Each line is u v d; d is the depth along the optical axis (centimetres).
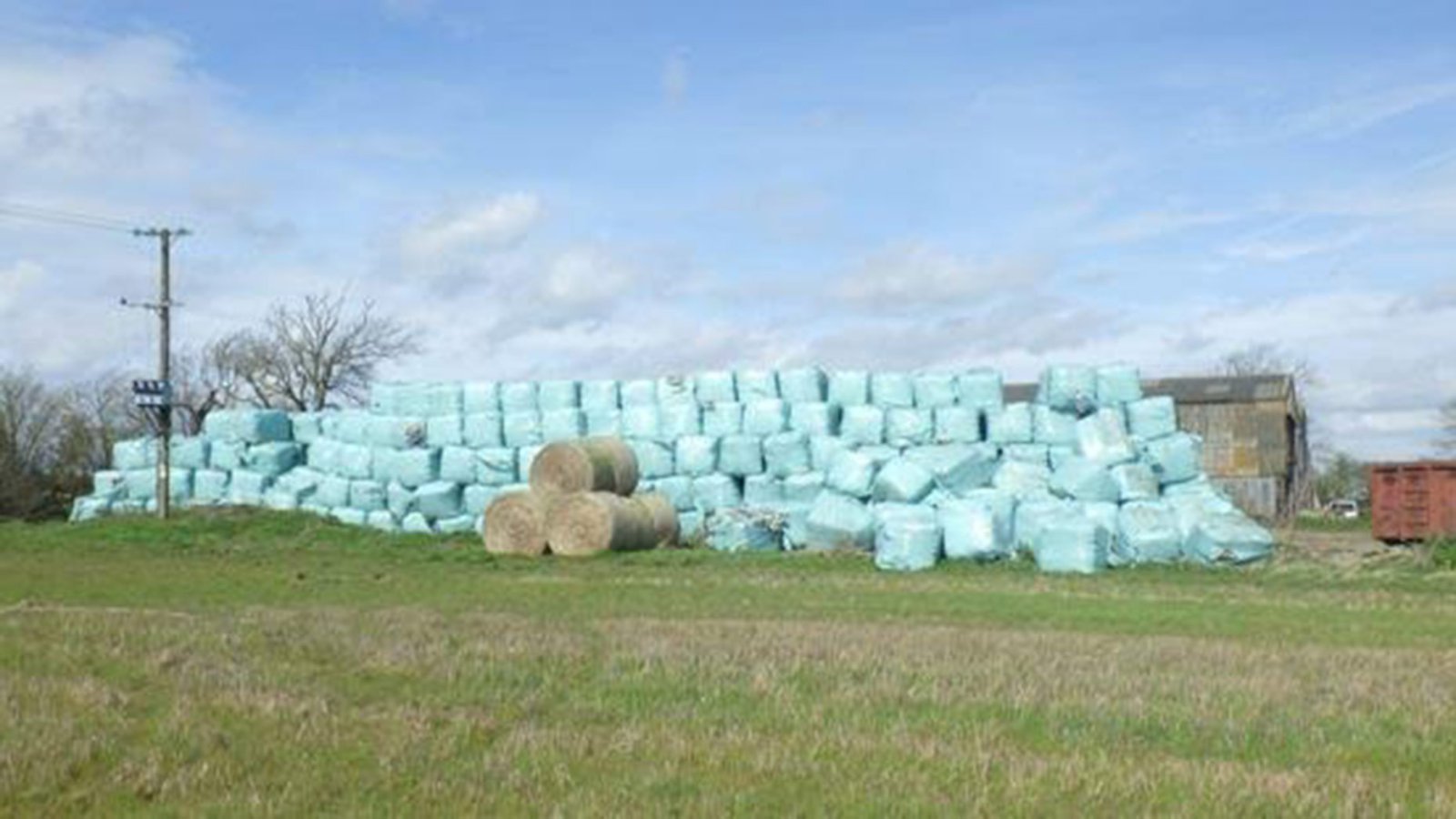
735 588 2800
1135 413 3781
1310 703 1412
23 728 1191
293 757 1130
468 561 3497
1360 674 1591
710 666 1600
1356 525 6381
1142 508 3488
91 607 2250
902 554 3388
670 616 2231
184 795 1020
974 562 3431
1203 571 3259
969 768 1106
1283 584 2980
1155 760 1144
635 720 1300
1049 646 1809
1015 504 3547
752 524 3831
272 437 4738
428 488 4372
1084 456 3688
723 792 1031
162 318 4741
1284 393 7144
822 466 3972
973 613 2312
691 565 3391
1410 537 3819
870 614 2289
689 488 4066
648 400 4188
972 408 3941
